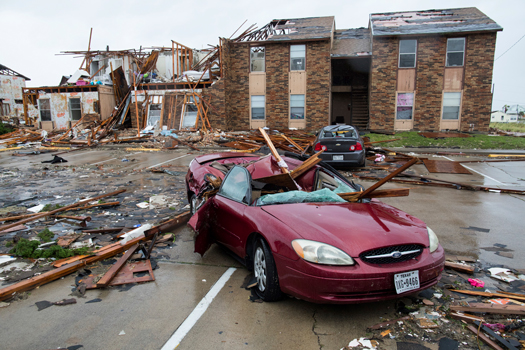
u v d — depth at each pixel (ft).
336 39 86.38
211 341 9.38
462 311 10.60
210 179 17.10
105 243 16.67
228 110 79.77
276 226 11.19
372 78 74.28
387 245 10.17
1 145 68.49
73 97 86.43
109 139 71.51
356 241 10.21
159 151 58.95
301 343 9.30
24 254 14.87
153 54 93.09
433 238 11.35
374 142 62.64
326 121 77.56
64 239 16.66
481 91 71.31
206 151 57.72
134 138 71.05
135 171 39.14
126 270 13.75
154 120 81.35
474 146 59.31
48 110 88.17
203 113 78.38
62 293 12.03
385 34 71.10
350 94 89.04
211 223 15.76
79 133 77.00
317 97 77.30
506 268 13.89
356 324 10.19
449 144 60.90
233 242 13.71
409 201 25.67
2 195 27.25
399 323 10.15
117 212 22.08
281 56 77.46
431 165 40.34
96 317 10.53
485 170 39.06
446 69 71.97
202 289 12.39
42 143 69.82
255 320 10.41
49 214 20.77
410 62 73.10
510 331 9.70
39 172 38.93
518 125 112.88
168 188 29.71
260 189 15.53
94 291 12.20
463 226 19.62
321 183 16.39
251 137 63.98
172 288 12.46
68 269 13.38
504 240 17.29
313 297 9.91
